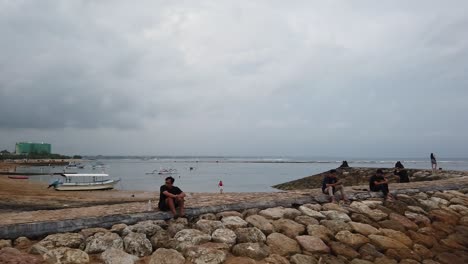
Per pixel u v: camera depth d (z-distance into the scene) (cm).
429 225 1273
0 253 713
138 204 1298
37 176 7406
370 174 3109
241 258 833
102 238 834
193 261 796
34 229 838
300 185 3747
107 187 4147
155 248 861
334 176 1408
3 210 1695
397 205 1368
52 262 723
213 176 7806
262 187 4784
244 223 1012
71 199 2316
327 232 1048
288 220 1084
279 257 870
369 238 1063
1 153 19475
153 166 16525
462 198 1636
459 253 1110
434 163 3006
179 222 986
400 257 1004
